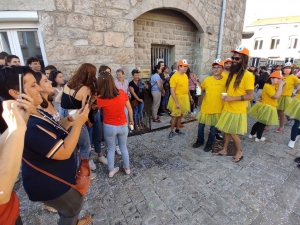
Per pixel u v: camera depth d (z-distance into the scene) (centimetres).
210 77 297
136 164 278
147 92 516
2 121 93
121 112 219
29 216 187
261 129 344
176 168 267
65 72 339
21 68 97
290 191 217
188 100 365
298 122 310
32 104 85
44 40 312
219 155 303
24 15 290
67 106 182
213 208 193
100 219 182
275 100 322
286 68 388
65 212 125
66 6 315
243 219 179
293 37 2345
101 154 282
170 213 188
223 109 279
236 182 234
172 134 374
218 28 602
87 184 128
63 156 104
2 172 67
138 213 188
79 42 341
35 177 108
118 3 364
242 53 240
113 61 387
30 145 97
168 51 569
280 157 296
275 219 179
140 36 477
